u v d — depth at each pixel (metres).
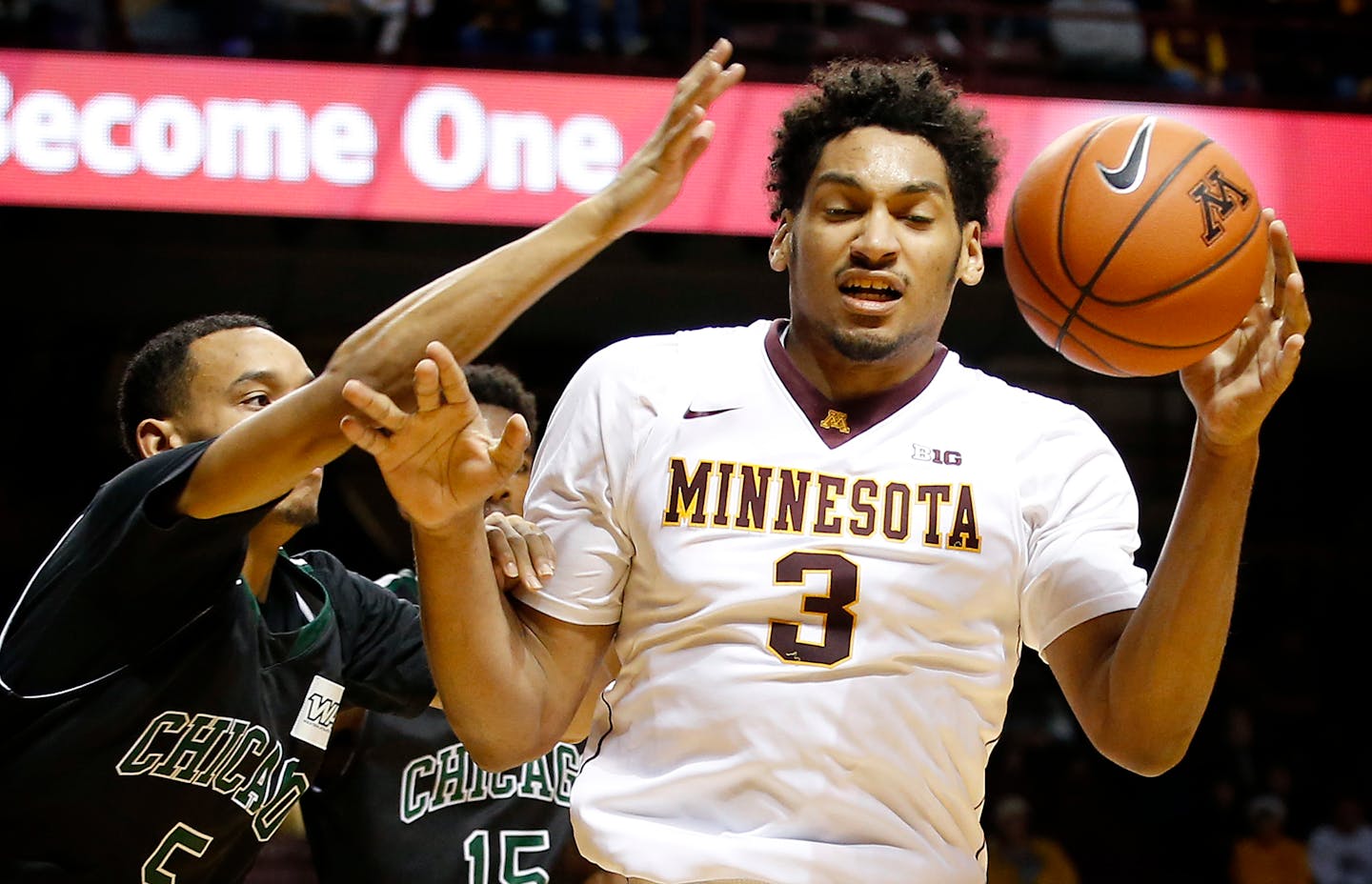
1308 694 10.94
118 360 10.45
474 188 7.58
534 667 2.21
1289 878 8.94
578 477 2.30
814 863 2.06
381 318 2.04
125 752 2.45
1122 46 9.62
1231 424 2.11
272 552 2.77
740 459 2.23
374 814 3.28
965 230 2.41
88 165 7.42
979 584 2.21
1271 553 11.65
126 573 2.31
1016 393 2.40
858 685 2.13
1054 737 10.02
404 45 8.52
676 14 9.15
